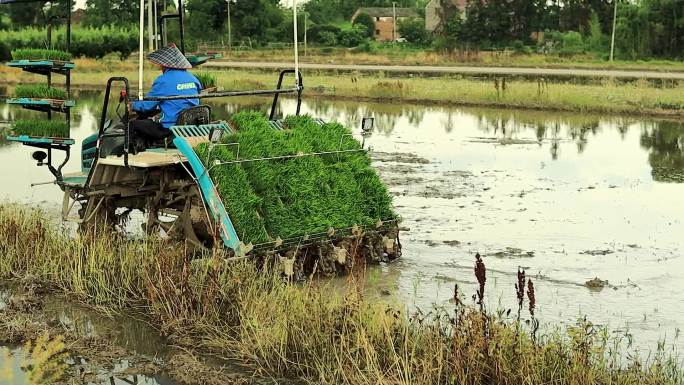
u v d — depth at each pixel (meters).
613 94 32.59
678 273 10.53
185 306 8.48
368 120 11.00
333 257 9.85
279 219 9.67
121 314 8.95
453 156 20.11
